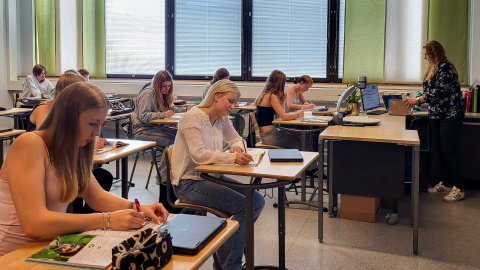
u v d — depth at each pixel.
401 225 3.79
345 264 3.00
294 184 4.69
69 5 7.95
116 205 1.71
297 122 4.44
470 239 3.46
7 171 1.47
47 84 7.67
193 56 7.57
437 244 3.36
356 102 5.06
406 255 3.16
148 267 1.16
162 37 7.72
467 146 4.91
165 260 1.22
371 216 3.84
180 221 1.50
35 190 1.41
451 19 5.95
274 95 4.64
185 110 5.31
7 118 8.25
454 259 3.09
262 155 2.67
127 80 7.79
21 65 8.33
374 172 3.29
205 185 2.58
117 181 5.10
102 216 1.45
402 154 3.21
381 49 6.38
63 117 1.48
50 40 8.08
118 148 3.03
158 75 4.77
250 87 7.02
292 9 6.96
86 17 7.90
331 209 3.96
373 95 5.50
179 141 2.67
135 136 4.72
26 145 1.44
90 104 1.49
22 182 1.41
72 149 1.50
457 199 4.51
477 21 5.67
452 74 4.43
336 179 3.40
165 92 4.83
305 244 3.35
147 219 1.57
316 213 4.07
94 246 1.31
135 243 1.22
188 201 2.63
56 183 1.50
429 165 5.01
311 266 2.97
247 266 2.34
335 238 3.47
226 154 2.46
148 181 4.89
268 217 3.96
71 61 8.04
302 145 4.30
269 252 3.18
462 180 4.58
